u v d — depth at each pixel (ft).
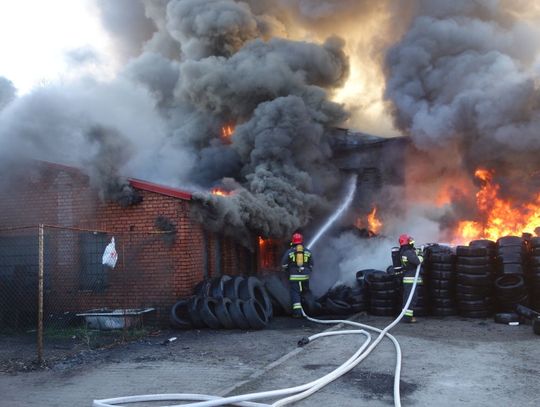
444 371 20.66
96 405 16.99
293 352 24.41
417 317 34.40
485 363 21.77
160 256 33.45
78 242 34.96
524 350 24.08
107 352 25.94
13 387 20.02
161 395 17.61
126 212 34.27
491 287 34.09
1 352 26.27
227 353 24.95
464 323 31.86
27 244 35.78
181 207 33.35
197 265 34.24
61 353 25.76
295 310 34.99
